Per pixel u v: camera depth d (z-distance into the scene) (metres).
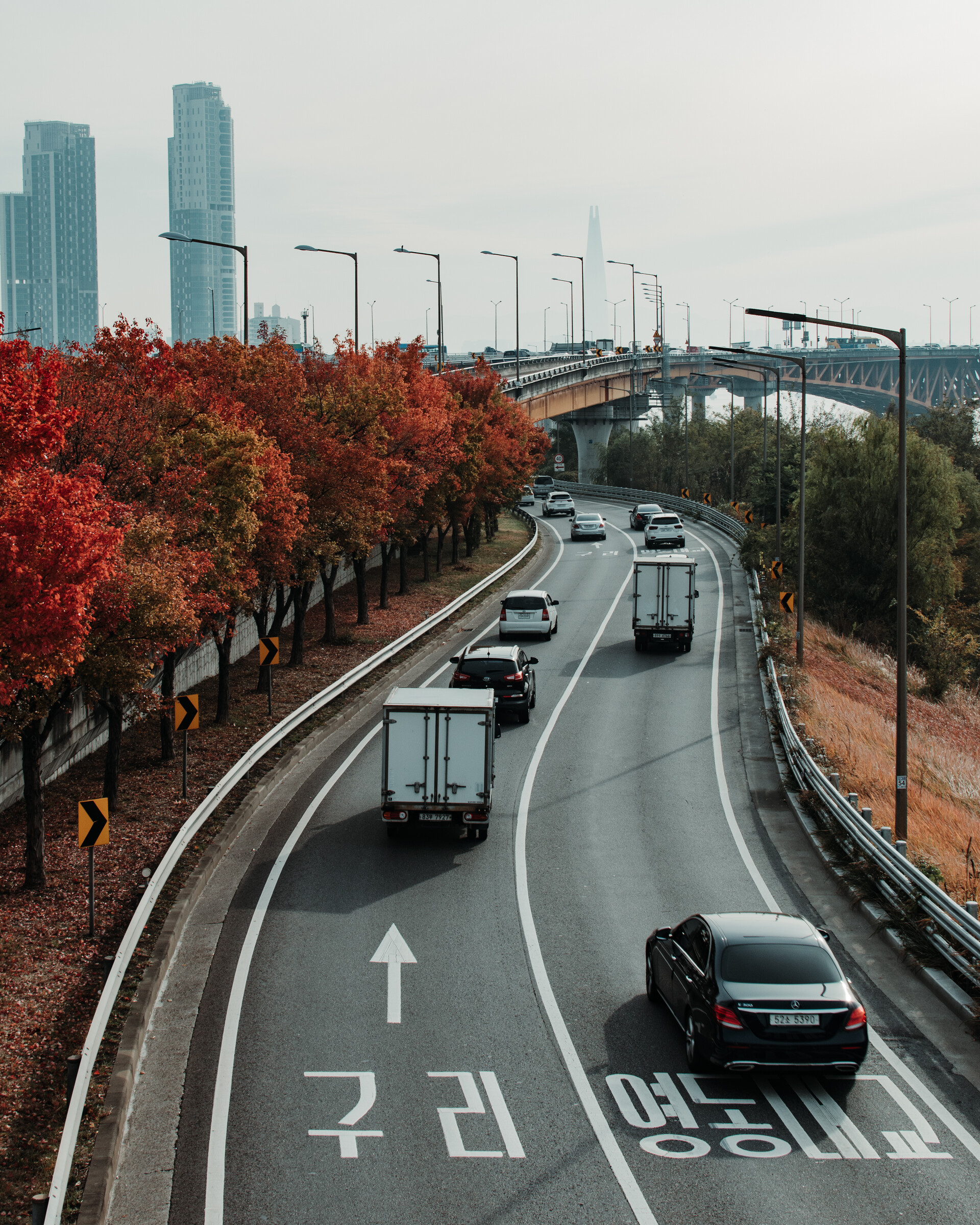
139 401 24.72
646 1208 10.70
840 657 49.34
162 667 31.33
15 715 18.56
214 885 20.08
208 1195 10.94
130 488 23.55
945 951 16.70
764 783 26.91
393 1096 12.85
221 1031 14.53
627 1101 12.75
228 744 29.44
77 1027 14.66
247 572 27.45
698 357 166.75
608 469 125.62
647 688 36.91
